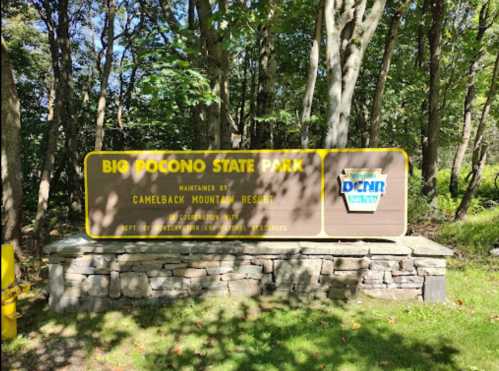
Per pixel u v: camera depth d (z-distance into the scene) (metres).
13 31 14.14
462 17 13.25
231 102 16.88
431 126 11.62
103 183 4.91
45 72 15.44
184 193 4.92
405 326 4.05
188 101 6.13
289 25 9.29
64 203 12.45
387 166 4.82
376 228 4.85
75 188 10.84
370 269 4.62
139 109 13.45
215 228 4.92
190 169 4.91
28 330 4.09
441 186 16.48
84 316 4.38
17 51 12.78
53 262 4.54
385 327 4.02
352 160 4.84
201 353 3.60
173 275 4.60
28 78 14.62
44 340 3.88
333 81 5.70
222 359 3.50
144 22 13.56
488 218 8.55
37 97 14.23
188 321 4.16
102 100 10.38
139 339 3.88
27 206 10.86
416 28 12.49
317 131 13.18
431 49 11.61
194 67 6.72
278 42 12.21
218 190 4.91
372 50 11.93
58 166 12.07
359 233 4.85
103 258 4.55
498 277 5.57
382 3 5.91
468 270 5.87
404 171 4.80
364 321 4.14
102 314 4.40
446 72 13.64
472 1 12.20
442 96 13.59
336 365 3.40
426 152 12.10
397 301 4.59
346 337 3.83
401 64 12.27
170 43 6.36
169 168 4.91
